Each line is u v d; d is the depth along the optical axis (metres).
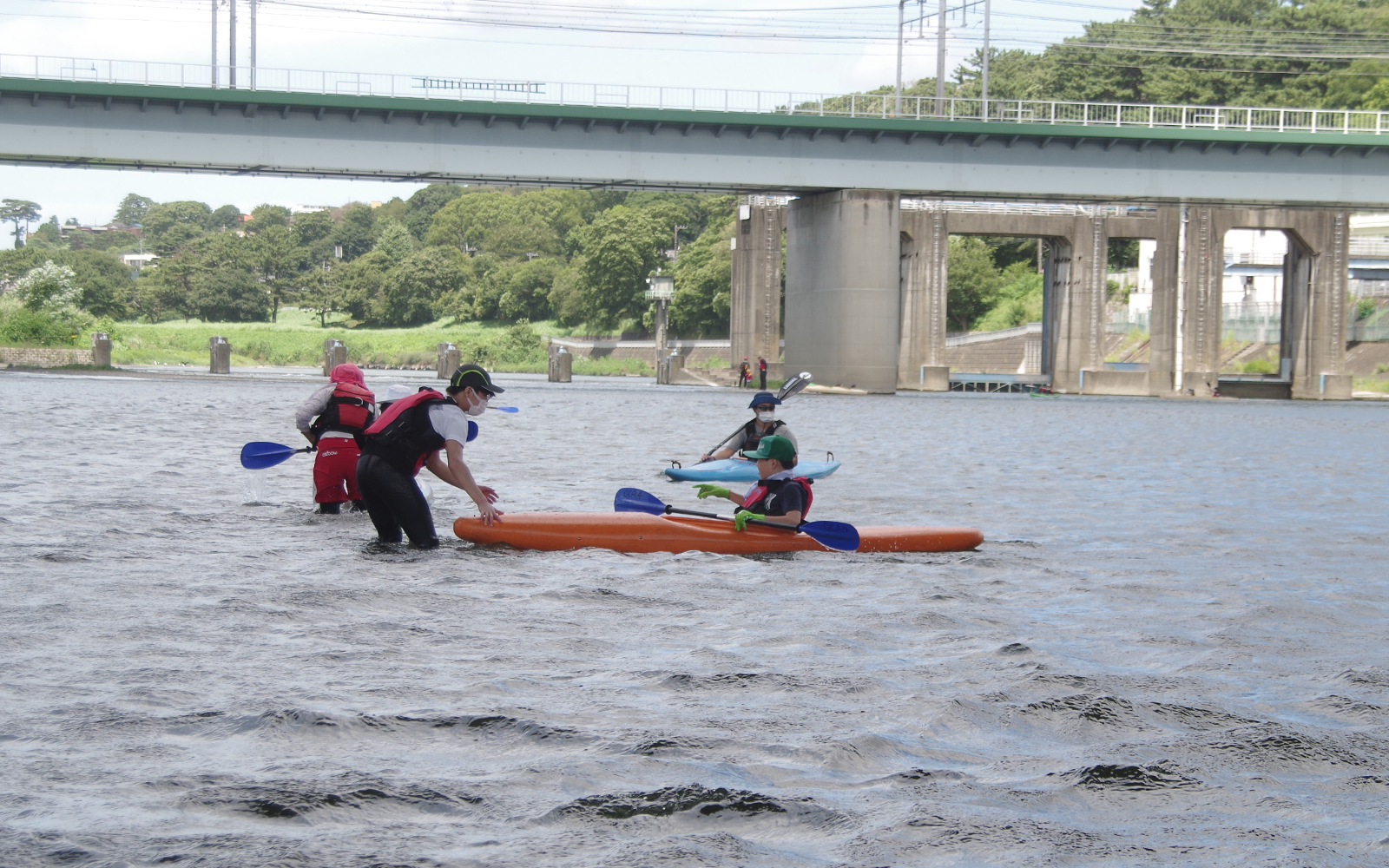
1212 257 70.19
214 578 8.80
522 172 54.38
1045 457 24.03
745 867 3.78
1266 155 61.91
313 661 6.41
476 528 10.70
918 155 59.44
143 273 168.50
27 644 6.60
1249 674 6.66
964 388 74.06
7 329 63.56
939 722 5.52
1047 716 5.66
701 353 112.81
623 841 3.97
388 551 10.26
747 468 14.94
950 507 14.94
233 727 5.14
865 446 25.91
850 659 6.79
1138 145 61.03
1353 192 62.81
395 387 12.80
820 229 61.47
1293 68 105.12
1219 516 14.66
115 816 4.09
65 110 48.84
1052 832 4.14
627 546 10.75
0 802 4.19
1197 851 4.02
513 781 4.54
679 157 56.38
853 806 4.38
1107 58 108.06
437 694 5.76
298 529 11.46
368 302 157.12
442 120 53.06
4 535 10.53
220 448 20.45
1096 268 71.75
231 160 50.84
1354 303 87.25
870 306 60.03
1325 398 72.12
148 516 12.06
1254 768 4.93
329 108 51.28
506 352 123.81
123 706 5.41
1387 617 8.47
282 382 55.69
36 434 22.12
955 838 4.07
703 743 5.08
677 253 129.50
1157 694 6.14
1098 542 12.20
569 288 139.25
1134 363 79.50
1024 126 58.88
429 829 4.04
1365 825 4.30
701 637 7.32
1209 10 107.56
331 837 3.94
